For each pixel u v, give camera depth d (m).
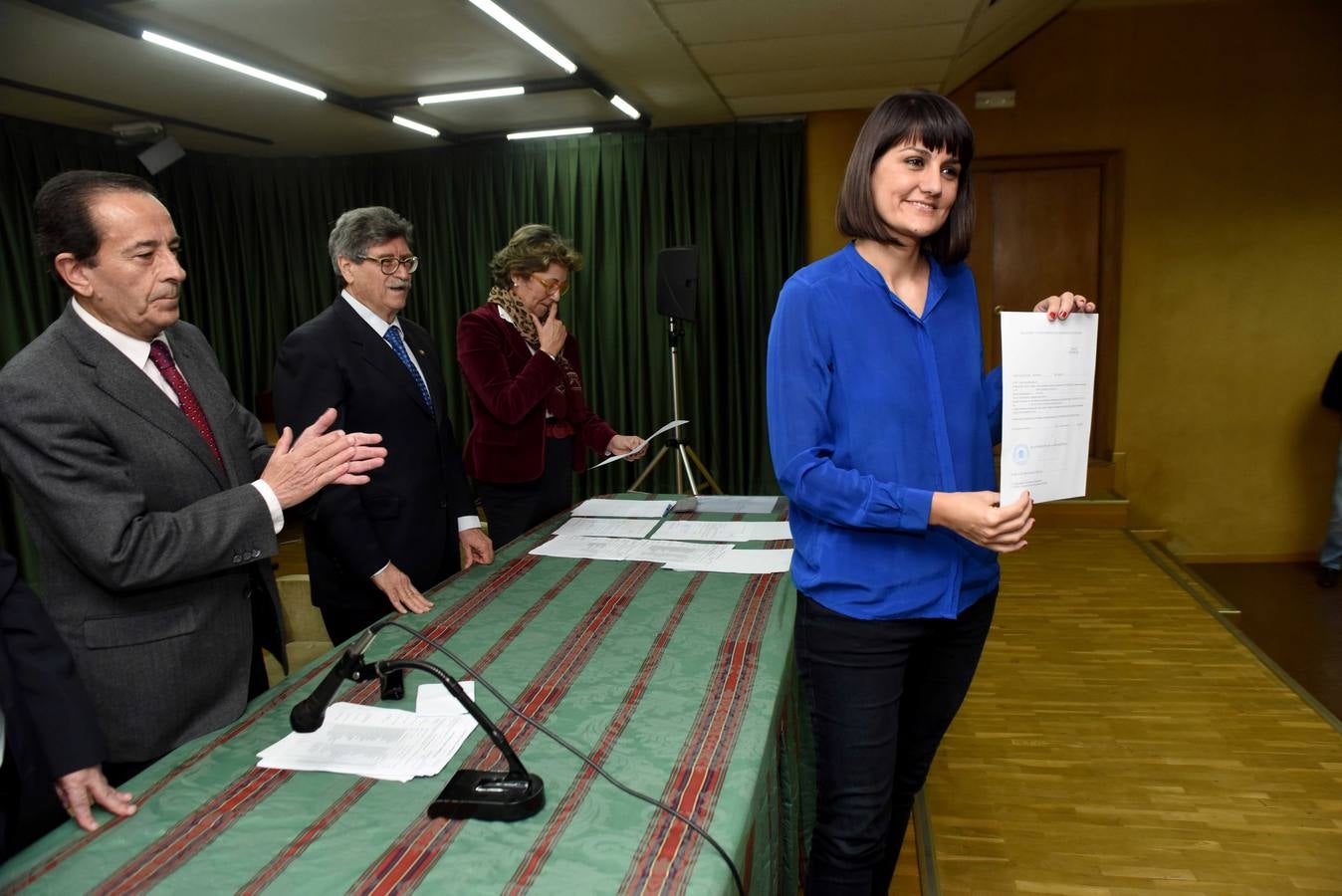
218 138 5.26
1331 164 5.13
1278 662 3.95
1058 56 5.28
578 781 1.12
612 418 6.07
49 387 1.27
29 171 4.66
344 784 1.13
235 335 5.88
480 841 0.99
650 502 2.81
